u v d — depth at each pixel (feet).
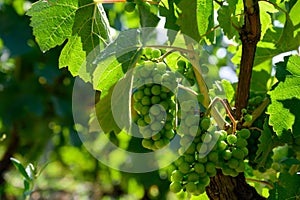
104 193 10.89
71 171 11.68
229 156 3.77
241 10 4.25
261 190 4.65
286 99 4.04
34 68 8.57
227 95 4.53
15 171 9.85
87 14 4.17
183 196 4.18
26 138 9.40
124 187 9.50
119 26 7.38
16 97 8.80
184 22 4.01
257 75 4.84
